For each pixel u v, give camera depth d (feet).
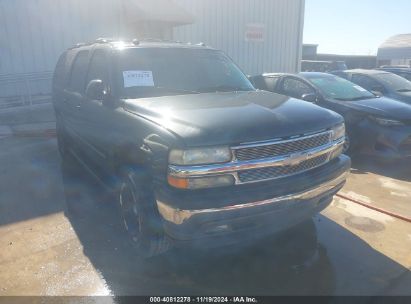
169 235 9.39
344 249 11.67
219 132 9.12
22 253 11.40
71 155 21.80
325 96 22.17
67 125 18.78
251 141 9.21
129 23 38.93
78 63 17.40
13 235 12.56
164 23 39.86
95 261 11.00
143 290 9.70
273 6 50.70
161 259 11.16
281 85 25.04
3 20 32.45
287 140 9.66
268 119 9.95
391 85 28.68
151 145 9.55
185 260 11.10
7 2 32.32
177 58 14.28
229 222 9.00
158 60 13.83
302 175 10.13
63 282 9.96
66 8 35.37
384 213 14.23
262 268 10.70
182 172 8.83
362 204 14.98
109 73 13.15
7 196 16.02
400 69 41.47
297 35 55.01
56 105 20.62
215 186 9.07
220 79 14.46
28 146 24.63
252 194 9.10
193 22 38.78
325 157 10.96
